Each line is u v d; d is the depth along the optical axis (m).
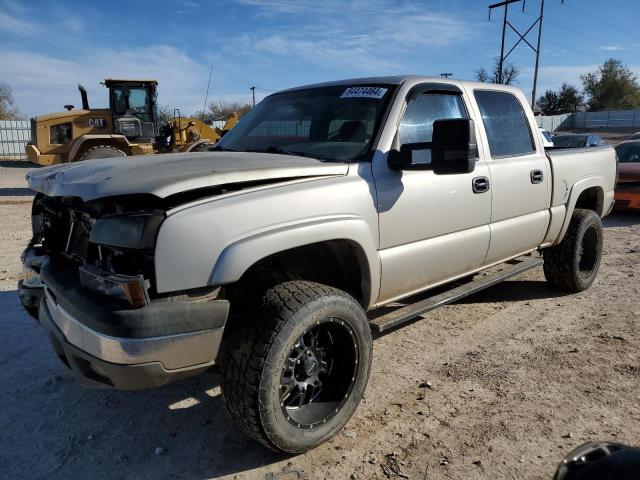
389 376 3.90
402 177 3.54
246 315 2.82
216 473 2.86
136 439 3.18
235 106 23.17
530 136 4.97
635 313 5.10
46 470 2.89
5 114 56.09
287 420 2.83
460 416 3.36
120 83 16.92
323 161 3.36
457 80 4.32
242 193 2.78
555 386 3.71
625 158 11.98
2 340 4.50
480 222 4.23
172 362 2.50
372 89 3.83
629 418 3.31
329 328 3.04
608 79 74.75
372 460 2.94
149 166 2.89
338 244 3.29
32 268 3.46
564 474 1.83
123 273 2.56
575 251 5.46
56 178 3.04
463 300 5.57
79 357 2.67
